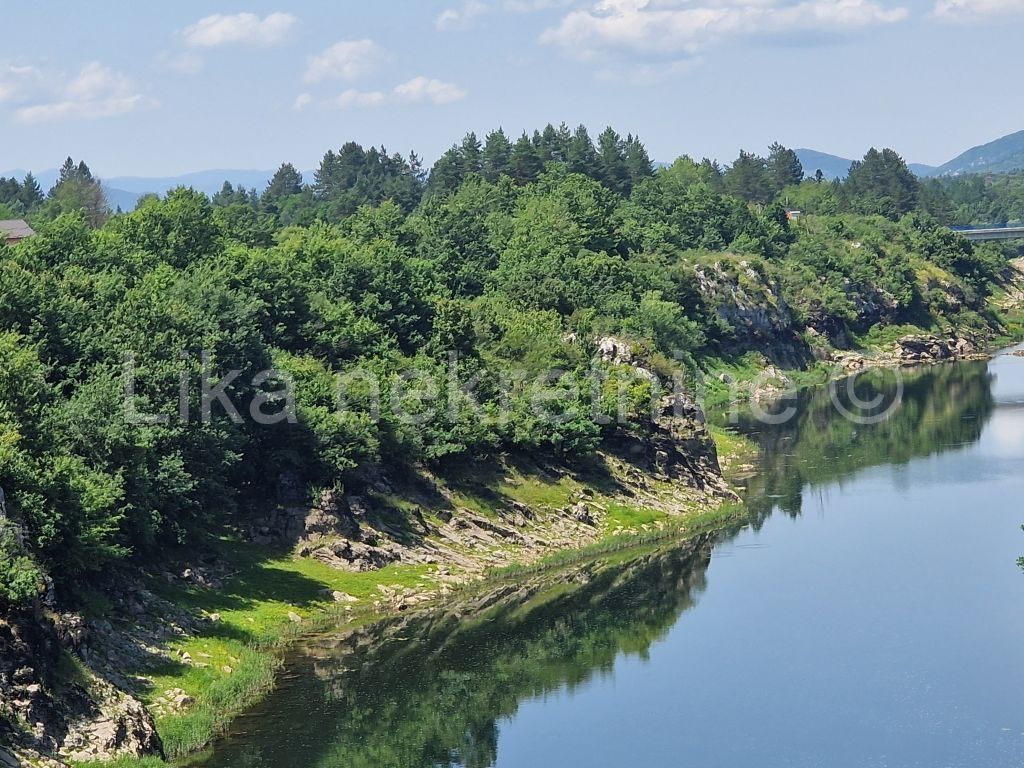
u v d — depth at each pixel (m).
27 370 88.62
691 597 105.31
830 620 98.75
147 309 104.94
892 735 78.00
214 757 72.19
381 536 108.81
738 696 84.25
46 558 77.62
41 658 67.62
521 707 82.25
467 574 108.69
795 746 76.56
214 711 76.88
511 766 73.81
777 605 102.81
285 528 105.44
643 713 81.56
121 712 69.69
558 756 75.25
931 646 92.62
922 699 83.25
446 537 113.81
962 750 75.81
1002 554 115.12
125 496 88.81
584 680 87.06
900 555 116.12
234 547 101.88
